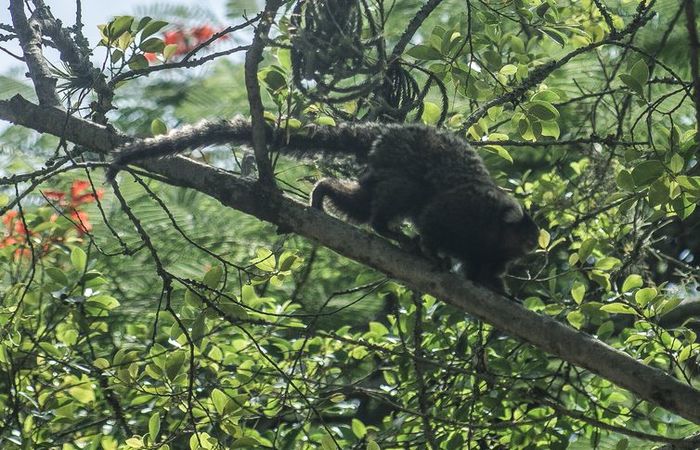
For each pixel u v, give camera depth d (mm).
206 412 8914
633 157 9281
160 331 12984
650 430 12031
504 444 11133
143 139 9500
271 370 10914
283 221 8953
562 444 10664
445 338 11531
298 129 9453
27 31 10562
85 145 9930
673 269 14781
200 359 10914
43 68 10336
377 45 9594
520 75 10188
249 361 10945
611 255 12031
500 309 8523
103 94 9906
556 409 9266
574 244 11773
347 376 12164
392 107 10344
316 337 11672
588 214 11586
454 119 11367
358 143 10805
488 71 9852
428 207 10562
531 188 12883
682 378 10375
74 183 12812
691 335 9680
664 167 8391
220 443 8992
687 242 15164
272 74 9109
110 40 9586
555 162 13547
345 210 10859
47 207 12898
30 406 10977
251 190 8992
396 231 10789
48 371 11008
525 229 10703
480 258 10820
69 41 10719
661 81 9250
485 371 10117
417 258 8766
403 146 10688
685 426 11984
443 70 10117
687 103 12820
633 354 10438
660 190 8414
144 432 11383
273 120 9406
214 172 9195
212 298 9117
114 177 9328
